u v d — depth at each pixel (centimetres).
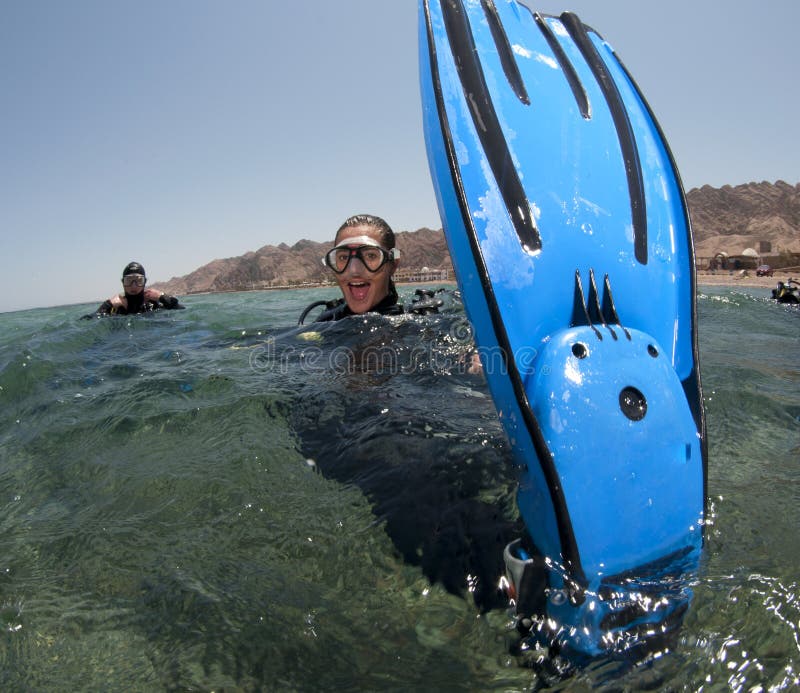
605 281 133
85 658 95
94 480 166
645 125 166
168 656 95
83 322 525
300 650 95
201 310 662
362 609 104
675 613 93
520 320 122
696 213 11712
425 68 151
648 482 104
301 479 153
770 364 284
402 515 130
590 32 182
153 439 193
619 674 85
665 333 136
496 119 143
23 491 164
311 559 120
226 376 252
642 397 111
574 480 101
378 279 294
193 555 123
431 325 262
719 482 143
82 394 257
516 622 97
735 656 85
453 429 166
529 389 113
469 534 120
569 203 139
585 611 92
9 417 241
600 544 98
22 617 105
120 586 114
